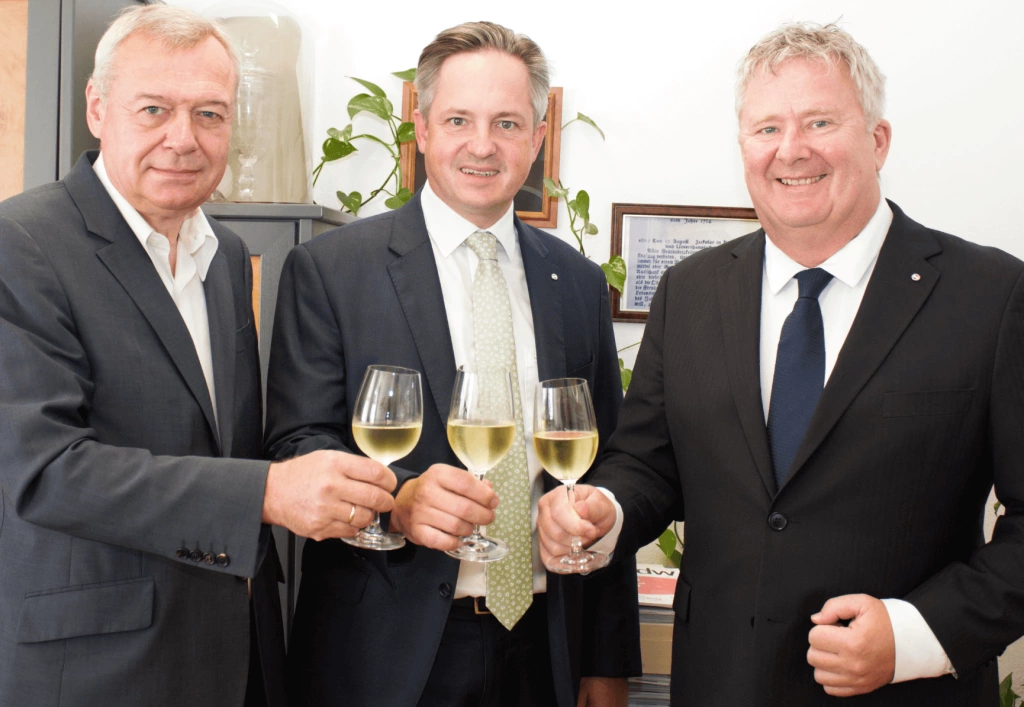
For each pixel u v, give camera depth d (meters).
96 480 1.10
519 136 1.52
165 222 1.36
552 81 2.47
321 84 2.52
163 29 1.27
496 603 1.43
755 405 1.25
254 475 1.12
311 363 1.50
